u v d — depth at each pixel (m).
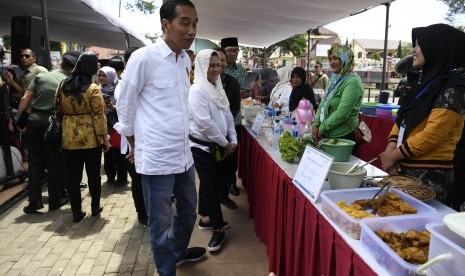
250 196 3.40
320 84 8.60
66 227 3.24
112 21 7.27
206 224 3.08
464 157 2.22
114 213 3.56
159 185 1.95
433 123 1.51
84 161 3.35
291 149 2.17
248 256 2.64
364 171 1.70
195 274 2.41
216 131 2.53
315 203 1.55
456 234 0.94
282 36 10.73
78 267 2.57
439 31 1.60
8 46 18.64
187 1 1.77
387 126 4.12
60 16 7.59
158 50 1.84
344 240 1.25
